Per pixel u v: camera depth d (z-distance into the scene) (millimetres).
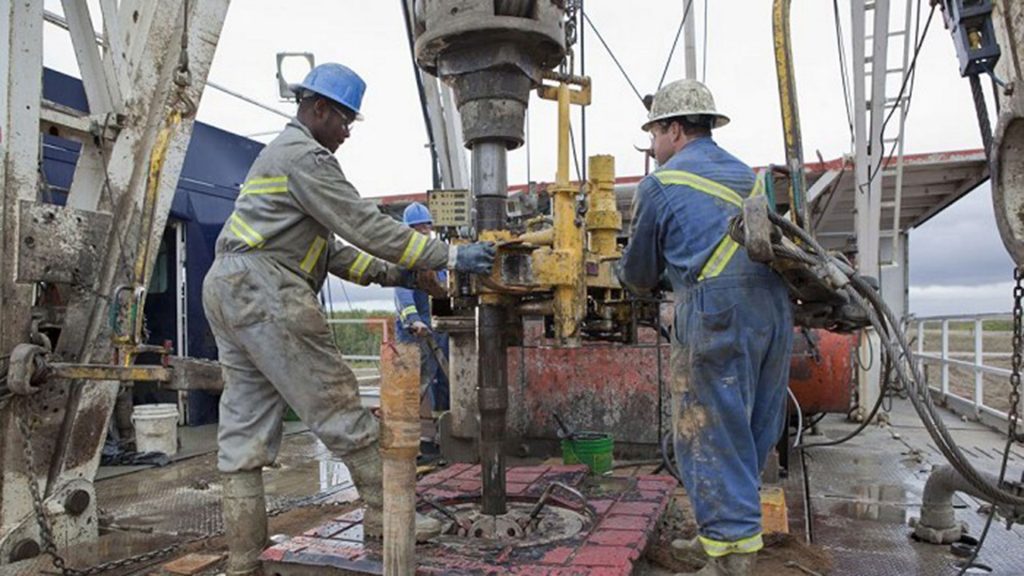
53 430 3670
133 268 3750
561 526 3195
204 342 7656
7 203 3426
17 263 3424
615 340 3670
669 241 2693
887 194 10047
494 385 3174
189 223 7551
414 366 2357
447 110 6219
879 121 6812
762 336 2553
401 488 2369
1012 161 2203
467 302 3250
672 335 2711
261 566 3025
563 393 5496
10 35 3402
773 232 2410
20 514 3535
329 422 2957
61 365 3346
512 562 2703
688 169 2688
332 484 5062
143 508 4484
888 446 6008
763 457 2766
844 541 3572
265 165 2926
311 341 2920
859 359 6648
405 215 6250
